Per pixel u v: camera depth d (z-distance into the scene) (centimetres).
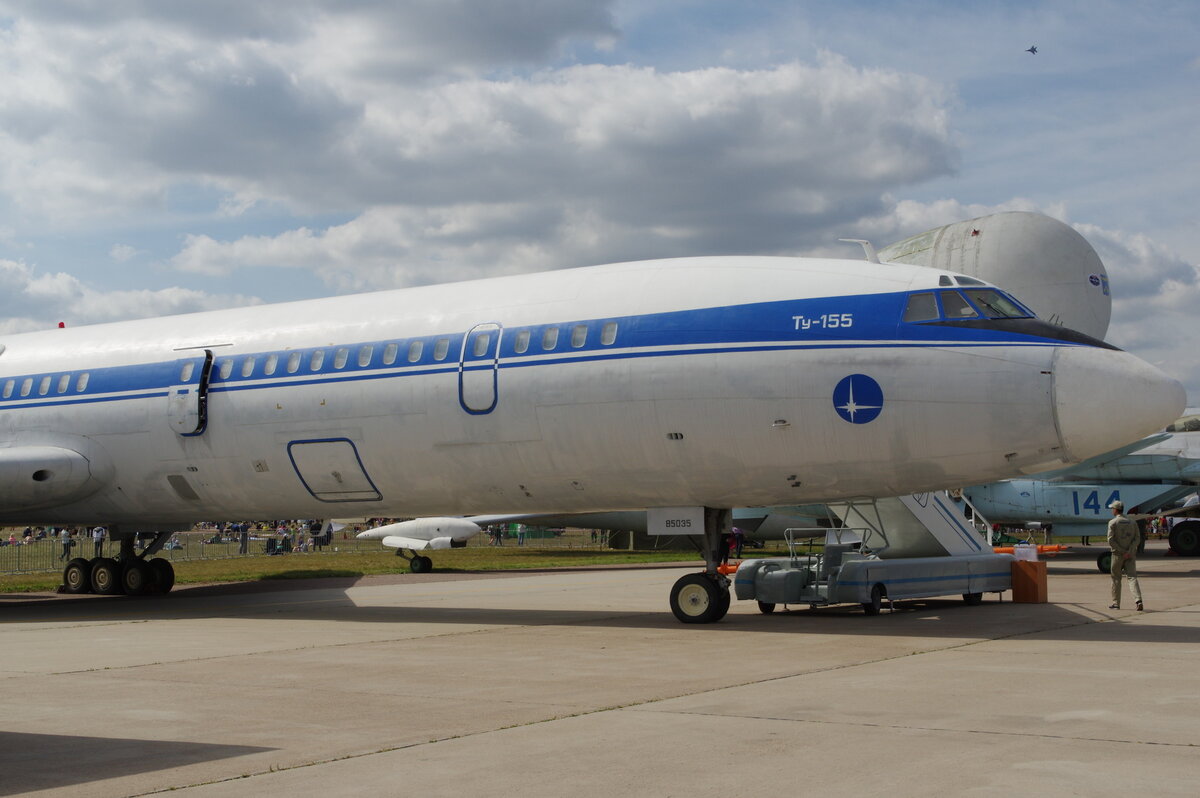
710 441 1627
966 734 794
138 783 686
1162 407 1473
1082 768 683
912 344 1542
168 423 2098
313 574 3350
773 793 635
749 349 1602
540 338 1748
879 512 2020
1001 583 1975
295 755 763
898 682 1049
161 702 997
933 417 1521
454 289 1942
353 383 1903
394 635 1595
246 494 2095
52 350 2348
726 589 1712
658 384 1636
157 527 2458
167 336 2219
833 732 809
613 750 758
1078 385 1475
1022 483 3631
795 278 1653
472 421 1783
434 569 3716
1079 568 3203
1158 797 613
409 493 1925
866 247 1756
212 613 2058
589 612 1972
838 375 1555
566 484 1772
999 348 1514
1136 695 961
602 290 1759
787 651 1320
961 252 3192
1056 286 3119
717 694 995
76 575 2634
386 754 760
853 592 1727
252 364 2042
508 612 1995
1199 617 1691
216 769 722
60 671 1221
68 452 2208
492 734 826
